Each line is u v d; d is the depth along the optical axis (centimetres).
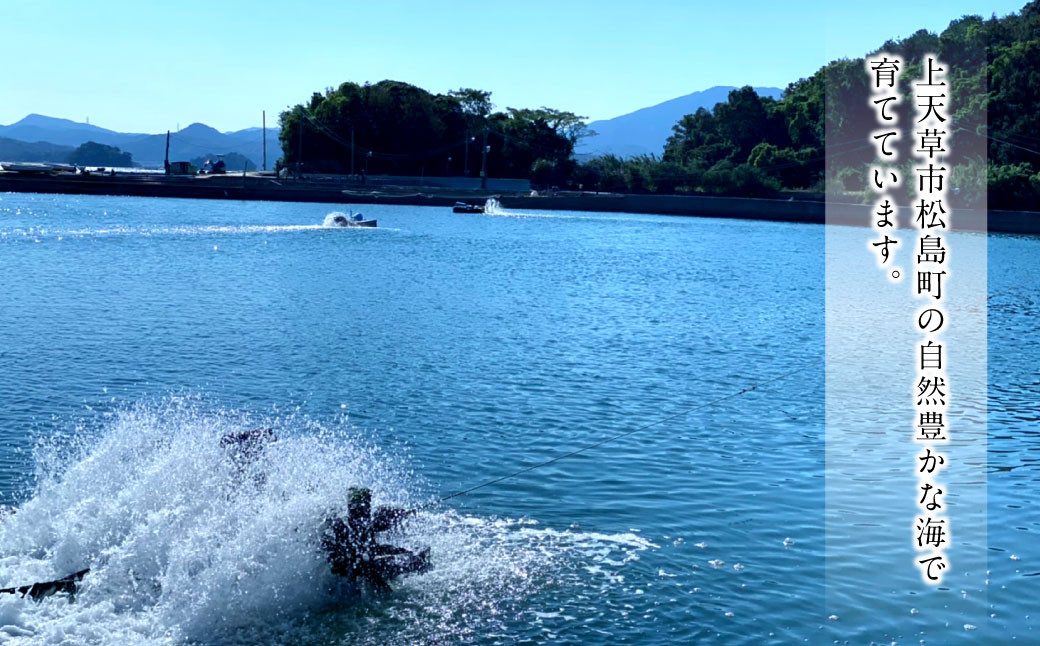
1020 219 10450
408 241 7131
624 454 1764
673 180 13962
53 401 1992
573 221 10900
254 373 2323
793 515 1467
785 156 14050
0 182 11619
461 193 13288
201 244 6031
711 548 1332
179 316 3173
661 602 1166
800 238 9356
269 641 1051
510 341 2938
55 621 1048
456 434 1858
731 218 12825
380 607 1126
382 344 2791
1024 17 13438
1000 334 3469
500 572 1228
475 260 5862
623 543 1338
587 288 4619
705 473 1667
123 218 8144
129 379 2214
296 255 5653
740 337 3256
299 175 13700
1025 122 11169
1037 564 1304
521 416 2011
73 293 3641
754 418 2070
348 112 14625
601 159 15450
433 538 1328
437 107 15225
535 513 1446
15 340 2620
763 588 1212
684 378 2486
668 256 6894
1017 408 2225
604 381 2394
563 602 1157
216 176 13662
